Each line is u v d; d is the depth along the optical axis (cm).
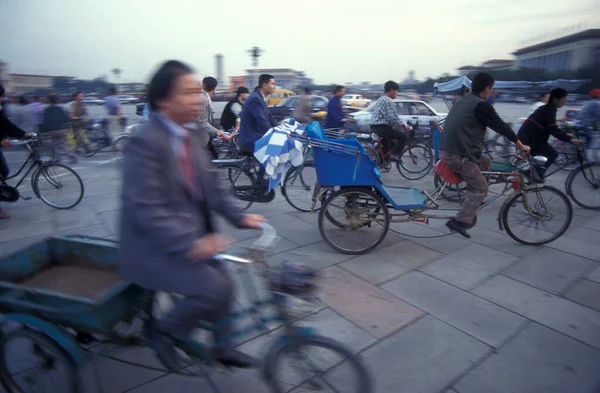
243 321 209
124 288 187
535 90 1080
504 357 255
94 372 236
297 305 191
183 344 195
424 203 402
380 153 750
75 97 1011
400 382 235
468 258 397
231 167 523
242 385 230
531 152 552
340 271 371
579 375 240
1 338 205
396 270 373
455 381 235
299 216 528
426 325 289
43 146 659
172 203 174
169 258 176
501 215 421
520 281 352
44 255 232
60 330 188
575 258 396
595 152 778
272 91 531
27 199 571
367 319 296
